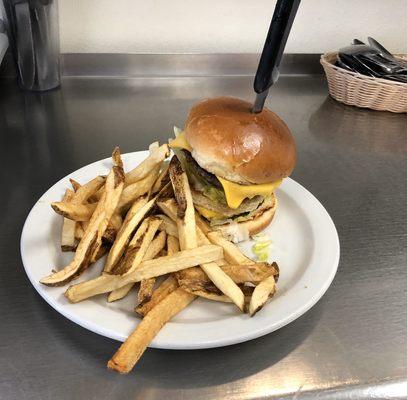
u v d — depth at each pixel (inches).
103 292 11.2
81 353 10.4
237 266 11.8
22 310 11.5
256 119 14.3
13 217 15.1
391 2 29.6
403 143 23.6
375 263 14.4
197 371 10.2
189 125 14.8
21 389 9.5
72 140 21.0
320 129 24.5
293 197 16.5
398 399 10.1
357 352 11.0
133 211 13.1
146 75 28.8
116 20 26.9
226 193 14.1
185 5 27.1
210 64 29.0
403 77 25.5
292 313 11.0
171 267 11.5
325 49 31.0
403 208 17.7
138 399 9.5
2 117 23.0
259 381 10.1
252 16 28.2
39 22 23.7
